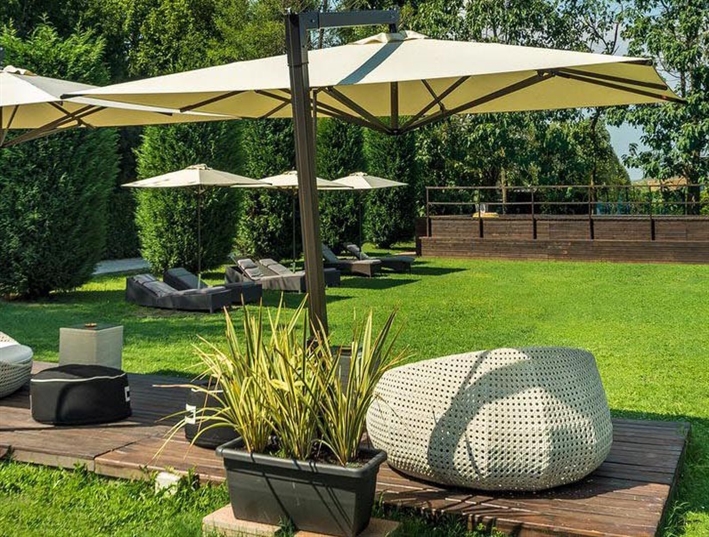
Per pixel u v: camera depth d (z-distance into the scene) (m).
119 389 5.51
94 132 13.89
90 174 13.96
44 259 13.55
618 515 3.77
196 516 4.06
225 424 3.85
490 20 24.27
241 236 19.59
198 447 4.89
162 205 16.80
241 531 3.71
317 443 3.91
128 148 24.86
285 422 3.68
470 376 4.05
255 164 19.42
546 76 4.70
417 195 24.31
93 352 6.41
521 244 20.38
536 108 5.88
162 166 16.83
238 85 4.14
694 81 21.52
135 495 4.40
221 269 19.61
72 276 13.99
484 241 20.75
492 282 15.82
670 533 3.85
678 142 21.47
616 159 27.20
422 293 14.26
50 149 13.35
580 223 19.98
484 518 3.76
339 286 15.45
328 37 31.62
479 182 26.44
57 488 4.50
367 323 3.80
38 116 6.62
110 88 4.40
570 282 15.62
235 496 3.76
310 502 3.61
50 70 13.52
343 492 3.54
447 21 24.83
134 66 33.31
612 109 22.31
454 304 12.80
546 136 23.67
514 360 4.06
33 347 9.43
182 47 35.03
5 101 5.05
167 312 12.40
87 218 14.06
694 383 7.42
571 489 4.13
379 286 15.39
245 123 19.39
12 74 5.40
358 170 21.75
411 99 6.11
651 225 19.31
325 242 21.81
